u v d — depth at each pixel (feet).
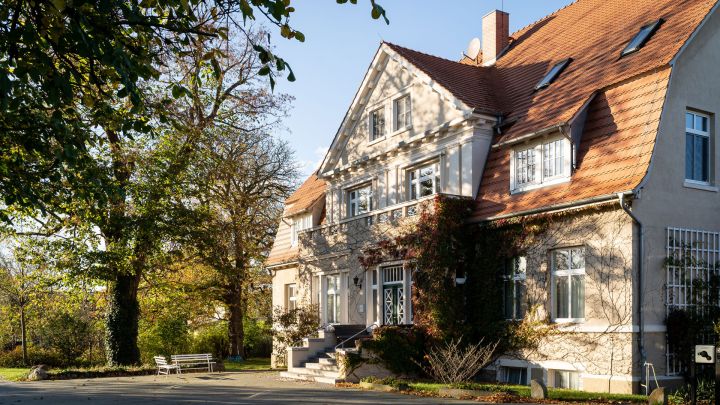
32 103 34.12
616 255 54.90
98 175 40.09
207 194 98.32
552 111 64.90
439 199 68.44
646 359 53.11
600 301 55.93
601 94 62.03
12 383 75.31
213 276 117.60
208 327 131.85
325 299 93.20
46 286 95.61
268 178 123.13
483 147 72.13
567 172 60.90
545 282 61.16
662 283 55.06
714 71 61.26
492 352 61.93
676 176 57.16
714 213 59.47
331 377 67.92
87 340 120.98
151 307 118.62
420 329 68.49
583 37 75.77
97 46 28.02
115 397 55.57
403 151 81.61
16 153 38.37
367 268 80.84
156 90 81.51
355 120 91.81
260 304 140.97
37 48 28.91
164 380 74.18
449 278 67.87
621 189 53.67
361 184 90.99
